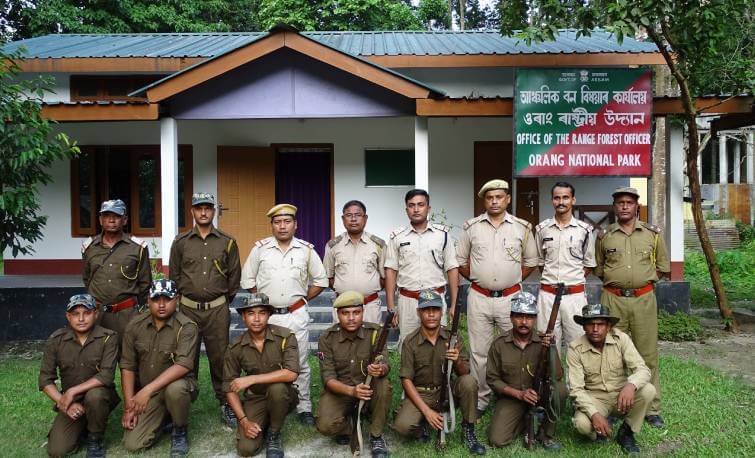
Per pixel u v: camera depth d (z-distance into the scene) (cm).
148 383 427
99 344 426
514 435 428
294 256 477
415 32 1139
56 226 941
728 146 2592
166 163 742
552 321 417
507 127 955
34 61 859
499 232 469
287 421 474
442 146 958
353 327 421
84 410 406
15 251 679
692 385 532
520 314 416
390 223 962
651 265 474
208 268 472
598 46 897
